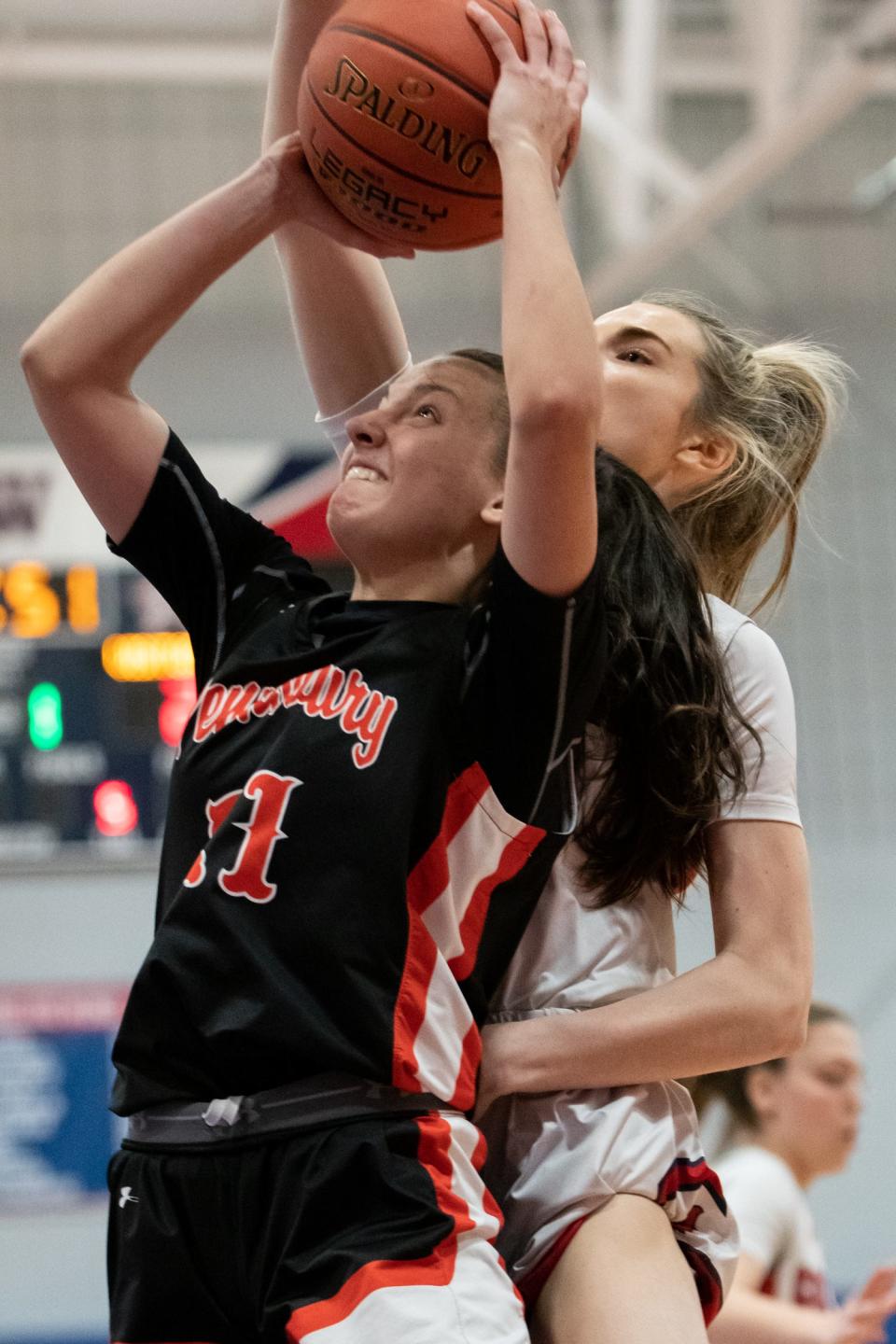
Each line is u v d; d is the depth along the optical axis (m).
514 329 2.88
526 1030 3.16
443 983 2.95
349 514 3.24
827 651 15.75
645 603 3.28
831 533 15.85
